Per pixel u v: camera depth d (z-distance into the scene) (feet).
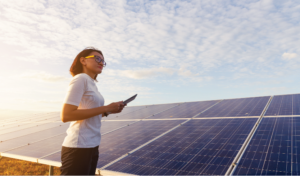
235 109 33.96
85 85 7.29
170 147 22.16
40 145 31.53
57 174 34.27
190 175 16.11
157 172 17.42
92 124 7.60
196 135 24.45
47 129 43.24
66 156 7.27
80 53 8.25
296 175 13.28
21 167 37.91
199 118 31.99
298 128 20.18
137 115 44.27
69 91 6.95
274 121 23.88
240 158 17.02
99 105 7.84
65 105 6.78
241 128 23.82
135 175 17.40
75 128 7.37
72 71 8.32
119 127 35.06
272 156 16.33
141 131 30.14
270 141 18.92
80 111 6.79
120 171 18.53
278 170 14.35
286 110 27.40
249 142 19.65
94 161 8.21
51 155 25.93
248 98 40.81
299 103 29.40
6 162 41.01
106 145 26.84
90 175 8.10
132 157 21.29
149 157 20.63
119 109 7.77
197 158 18.58
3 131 51.72
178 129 27.86
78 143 7.14
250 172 14.98
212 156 18.45
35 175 34.04
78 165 7.14
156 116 39.68
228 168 15.92
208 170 16.26
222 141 21.30
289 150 16.60
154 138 25.90
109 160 21.71
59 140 32.04
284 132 20.10
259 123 24.22
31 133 41.65
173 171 17.17
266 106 31.73
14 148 32.50
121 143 26.50
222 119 28.94
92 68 8.09
